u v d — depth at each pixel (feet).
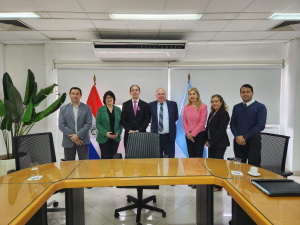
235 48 13.58
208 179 5.43
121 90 13.56
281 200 4.15
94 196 9.43
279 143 6.74
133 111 10.68
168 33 11.26
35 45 13.50
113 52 11.53
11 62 13.50
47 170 6.07
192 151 10.21
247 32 11.18
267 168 6.91
